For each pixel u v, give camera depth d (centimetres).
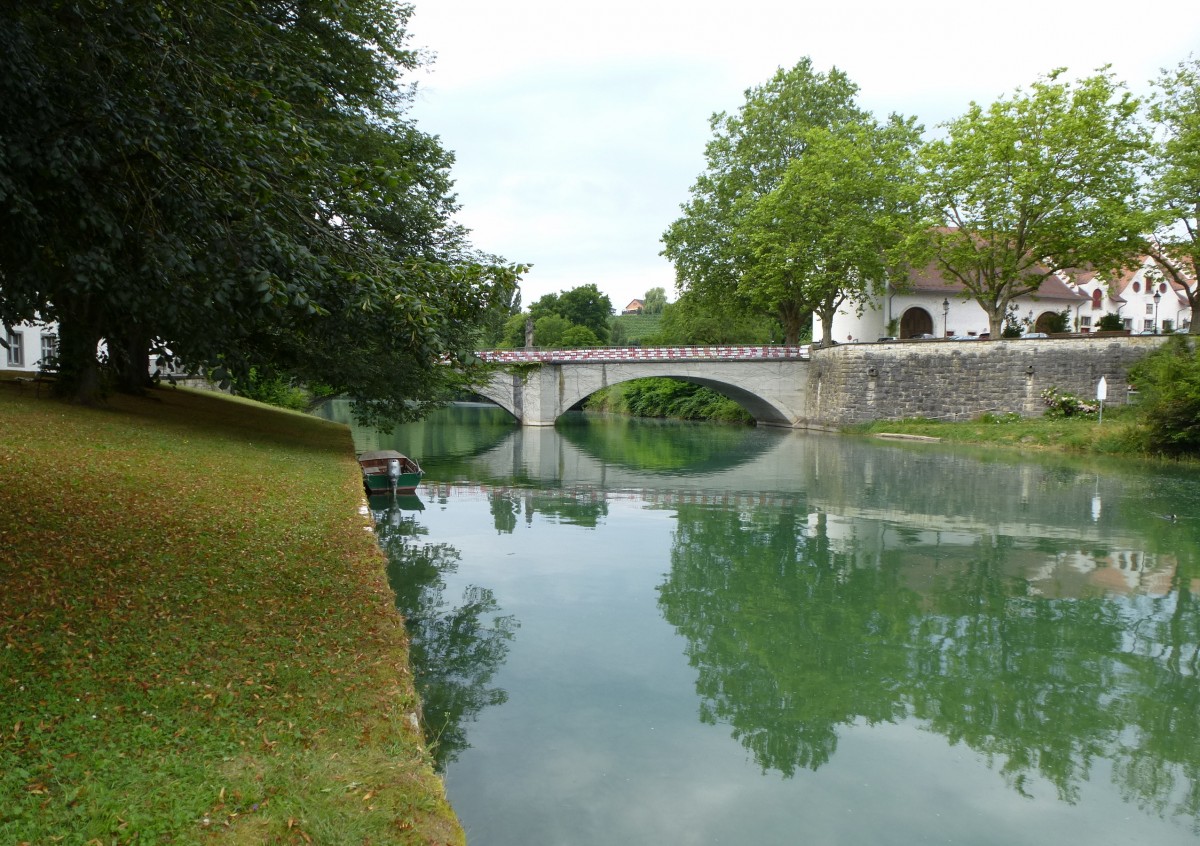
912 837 642
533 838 614
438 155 2380
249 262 671
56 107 634
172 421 2250
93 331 825
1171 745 819
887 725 854
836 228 4644
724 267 5322
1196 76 3959
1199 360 3369
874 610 1254
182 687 568
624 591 1326
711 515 2067
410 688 618
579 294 11094
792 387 5688
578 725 819
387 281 742
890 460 3422
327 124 948
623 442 4588
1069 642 1118
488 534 1777
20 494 1091
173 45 721
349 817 437
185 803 432
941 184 4309
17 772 438
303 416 3803
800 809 674
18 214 594
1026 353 4472
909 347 4831
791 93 5150
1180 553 1650
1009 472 2961
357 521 1216
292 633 697
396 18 2142
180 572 831
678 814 659
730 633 1127
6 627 627
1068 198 4134
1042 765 771
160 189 677
